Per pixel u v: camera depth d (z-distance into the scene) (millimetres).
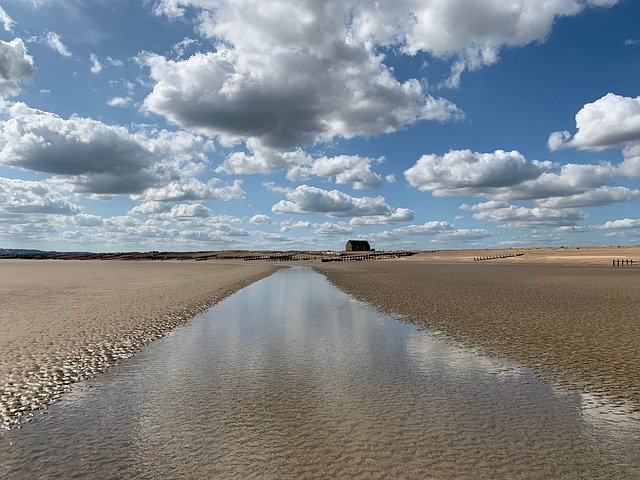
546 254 139625
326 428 8453
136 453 7523
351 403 9805
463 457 7230
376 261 136750
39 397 10359
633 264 82688
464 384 11047
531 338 15945
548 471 6762
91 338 16672
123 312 22969
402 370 12383
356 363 13211
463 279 45562
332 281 47469
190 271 72750
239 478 6645
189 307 25328
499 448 7539
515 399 9930
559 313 21078
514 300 26219
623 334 16188
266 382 11414
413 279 47188
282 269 83438
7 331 17797
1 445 7887
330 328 18891
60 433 8367
